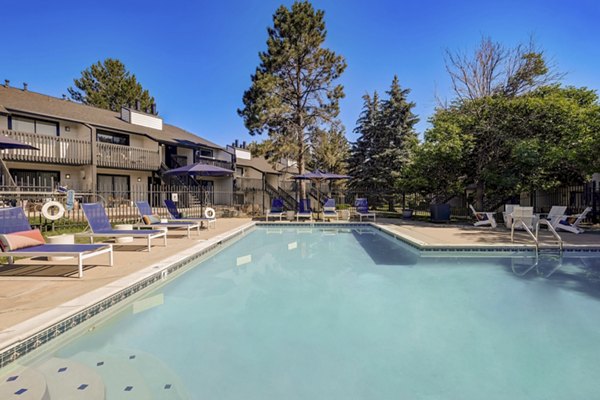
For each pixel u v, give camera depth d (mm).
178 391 2361
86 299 3541
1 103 14523
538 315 3879
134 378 2516
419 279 5480
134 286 4273
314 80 19469
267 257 7438
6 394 2244
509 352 2988
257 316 3879
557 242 7750
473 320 3734
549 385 2469
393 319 3787
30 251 4461
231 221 14617
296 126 19188
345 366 2760
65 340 3105
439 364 2787
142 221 9117
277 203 16109
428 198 18156
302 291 4867
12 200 11484
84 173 17250
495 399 2295
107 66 36938
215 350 3025
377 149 24891
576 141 11445
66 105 19094
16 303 3395
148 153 19922
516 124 12984
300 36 18750
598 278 5453
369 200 25297
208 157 25844
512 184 12508
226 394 2346
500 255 7371
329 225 13742
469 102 14445
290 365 2768
